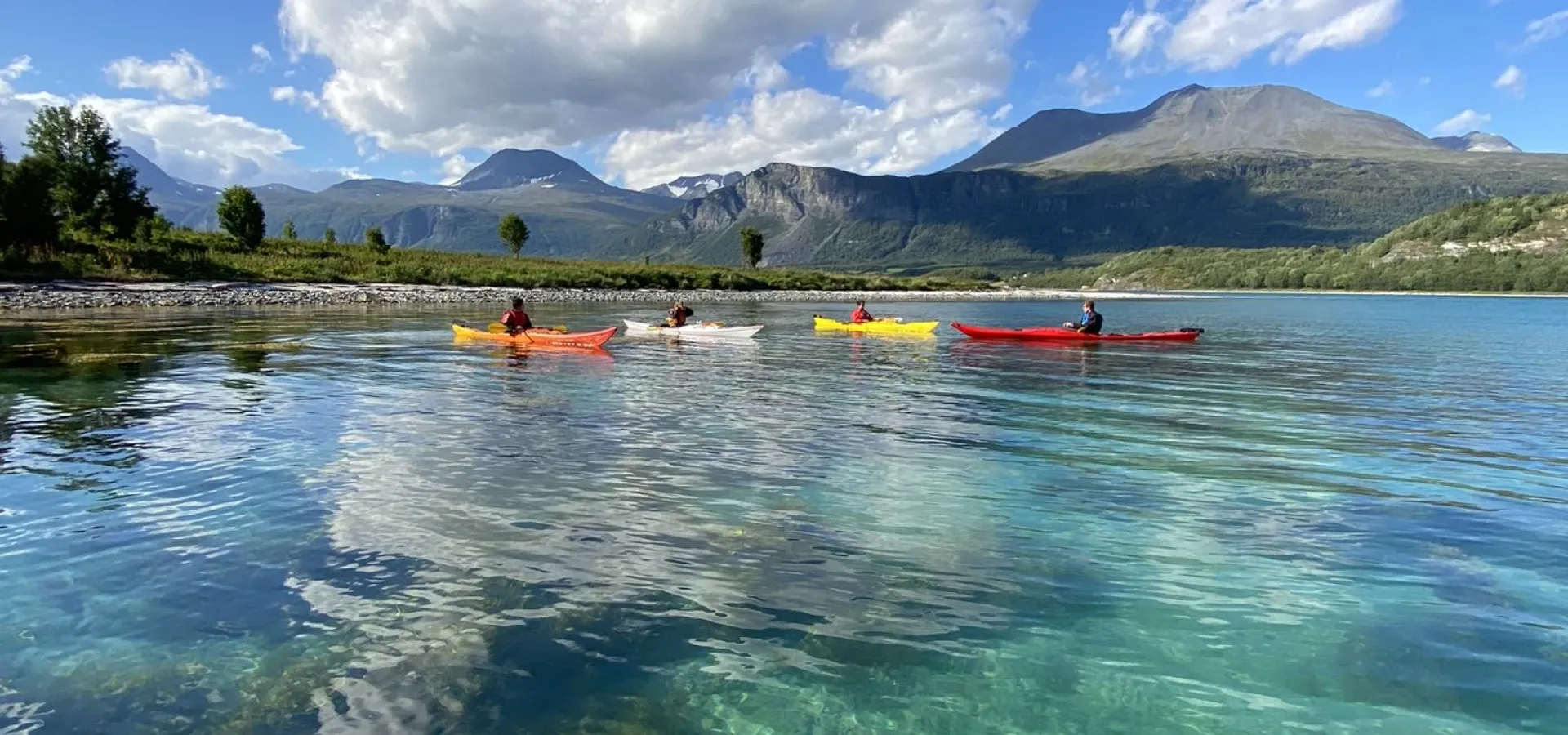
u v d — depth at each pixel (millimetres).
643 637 6055
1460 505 9766
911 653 5891
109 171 72438
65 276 53844
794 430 13812
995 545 8133
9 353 22875
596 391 17906
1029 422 14836
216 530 8234
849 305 73000
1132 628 6336
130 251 61281
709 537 8219
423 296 59094
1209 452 12516
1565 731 4973
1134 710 5191
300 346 26422
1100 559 7793
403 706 5121
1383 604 6816
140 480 10016
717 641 6020
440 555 7590
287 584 6895
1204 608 6727
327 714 5016
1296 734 4953
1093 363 25078
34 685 5309
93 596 6645
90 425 13391
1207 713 5164
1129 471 11211
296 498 9312
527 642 5957
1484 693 5406
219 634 6035
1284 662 5832
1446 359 27953
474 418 14453
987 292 125688
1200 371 23422
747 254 125938
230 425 13492
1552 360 27359
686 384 19328
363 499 9312
